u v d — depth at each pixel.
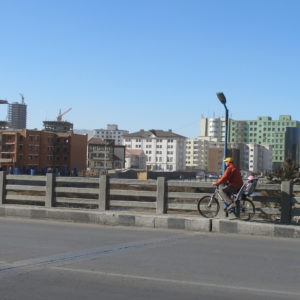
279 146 199.25
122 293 6.43
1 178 16.94
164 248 10.25
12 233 12.21
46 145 127.88
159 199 14.67
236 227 12.87
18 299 6.07
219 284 7.03
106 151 165.62
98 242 10.93
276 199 13.38
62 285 6.84
